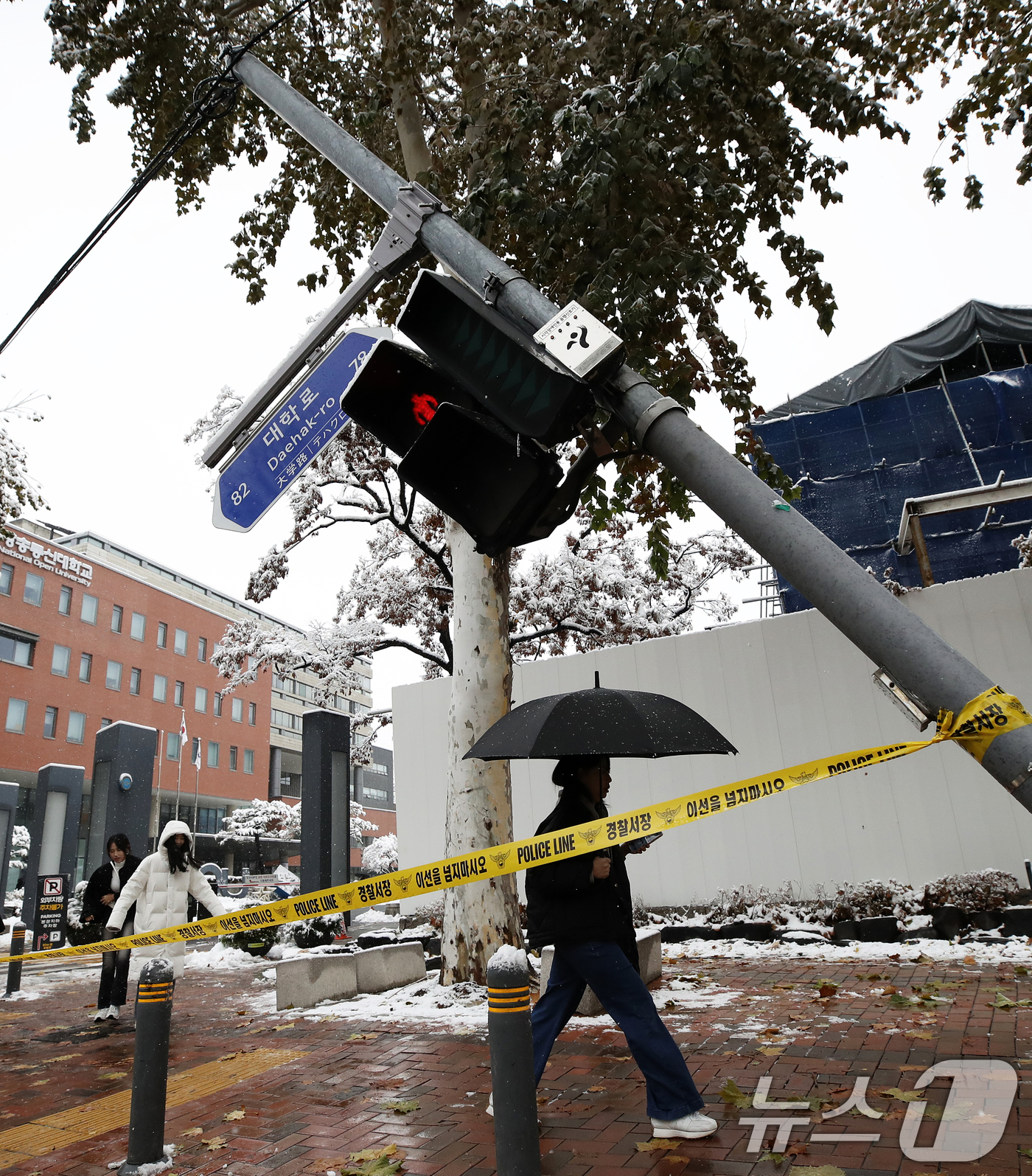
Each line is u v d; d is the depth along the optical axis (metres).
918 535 12.62
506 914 7.76
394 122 10.76
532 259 8.48
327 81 11.62
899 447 20.53
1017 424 19.83
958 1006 5.77
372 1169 3.56
